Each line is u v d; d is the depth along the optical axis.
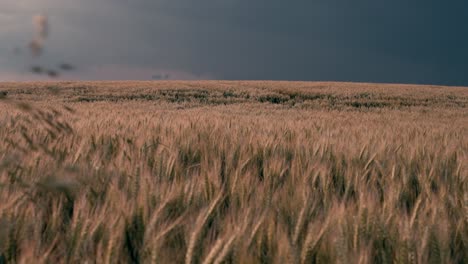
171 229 1.99
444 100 29.52
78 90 29.52
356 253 1.75
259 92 29.94
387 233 1.95
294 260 1.65
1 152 3.38
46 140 3.96
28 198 2.18
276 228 1.99
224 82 39.47
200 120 7.73
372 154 4.18
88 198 2.38
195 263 1.77
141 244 1.92
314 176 3.13
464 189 3.05
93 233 1.87
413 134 7.28
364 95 30.58
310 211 2.30
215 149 4.31
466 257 1.95
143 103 23.80
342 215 2.04
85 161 3.32
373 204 2.25
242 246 1.72
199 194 2.53
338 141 5.21
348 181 3.13
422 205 2.56
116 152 4.10
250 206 2.24
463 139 6.55
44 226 2.11
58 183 2.20
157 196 2.35
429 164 3.92
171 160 3.36
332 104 27.03
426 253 1.80
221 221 2.12
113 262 1.69
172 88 31.27
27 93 27.69
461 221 2.17
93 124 6.09
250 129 6.24
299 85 37.56
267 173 3.27
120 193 2.34
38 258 1.67
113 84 35.19
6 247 1.73
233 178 2.92
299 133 6.02
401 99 29.41
